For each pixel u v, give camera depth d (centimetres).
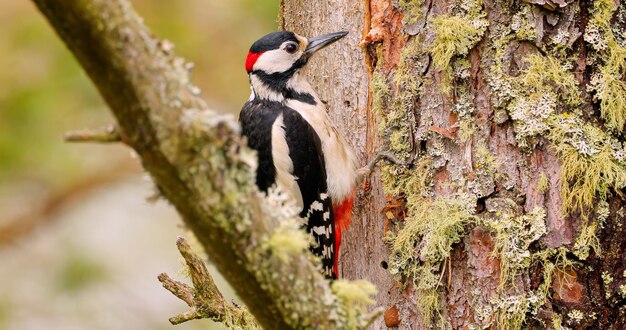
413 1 812
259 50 996
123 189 1557
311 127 936
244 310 790
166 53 486
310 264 554
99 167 1503
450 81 784
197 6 1435
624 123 750
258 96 1008
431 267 782
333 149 906
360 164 895
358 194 885
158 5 1414
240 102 1449
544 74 752
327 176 914
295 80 986
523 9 757
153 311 1430
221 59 1444
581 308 737
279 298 541
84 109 1387
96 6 448
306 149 949
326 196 920
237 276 536
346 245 902
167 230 1519
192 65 500
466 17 776
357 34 903
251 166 509
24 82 1371
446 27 777
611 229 741
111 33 456
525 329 742
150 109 474
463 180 775
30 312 1391
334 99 928
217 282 1251
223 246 521
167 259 1485
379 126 842
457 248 771
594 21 752
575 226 739
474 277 762
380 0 845
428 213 788
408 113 816
